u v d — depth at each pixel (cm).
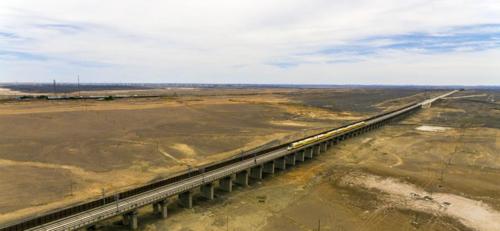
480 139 11394
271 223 5188
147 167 7769
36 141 9562
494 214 5506
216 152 9388
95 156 8444
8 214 5144
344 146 10750
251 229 4984
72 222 4303
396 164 8556
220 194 6406
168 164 8069
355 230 4966
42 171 7200
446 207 5784
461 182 7094
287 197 6278
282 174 7762
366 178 7394
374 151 10038
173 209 5666
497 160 8838
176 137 10962
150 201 5044
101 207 4759
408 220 5284
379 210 5669
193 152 9250
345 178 7412
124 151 9000
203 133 11819
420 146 10544
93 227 4825
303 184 7031
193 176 6172
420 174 7662
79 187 6378
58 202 5647
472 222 5225
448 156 9262
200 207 5775
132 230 4891
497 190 6625
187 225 5088
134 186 6475
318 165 8550
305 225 5128
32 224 4175
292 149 8400
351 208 5756
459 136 12000
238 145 10300
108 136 10631
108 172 7319
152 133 11419
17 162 7700
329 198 6225
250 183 7094
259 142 10762
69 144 9419
